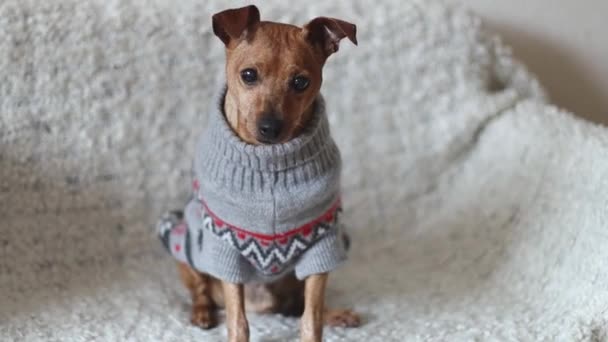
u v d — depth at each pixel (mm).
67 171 1013
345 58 1097
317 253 850
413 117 1118
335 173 841
